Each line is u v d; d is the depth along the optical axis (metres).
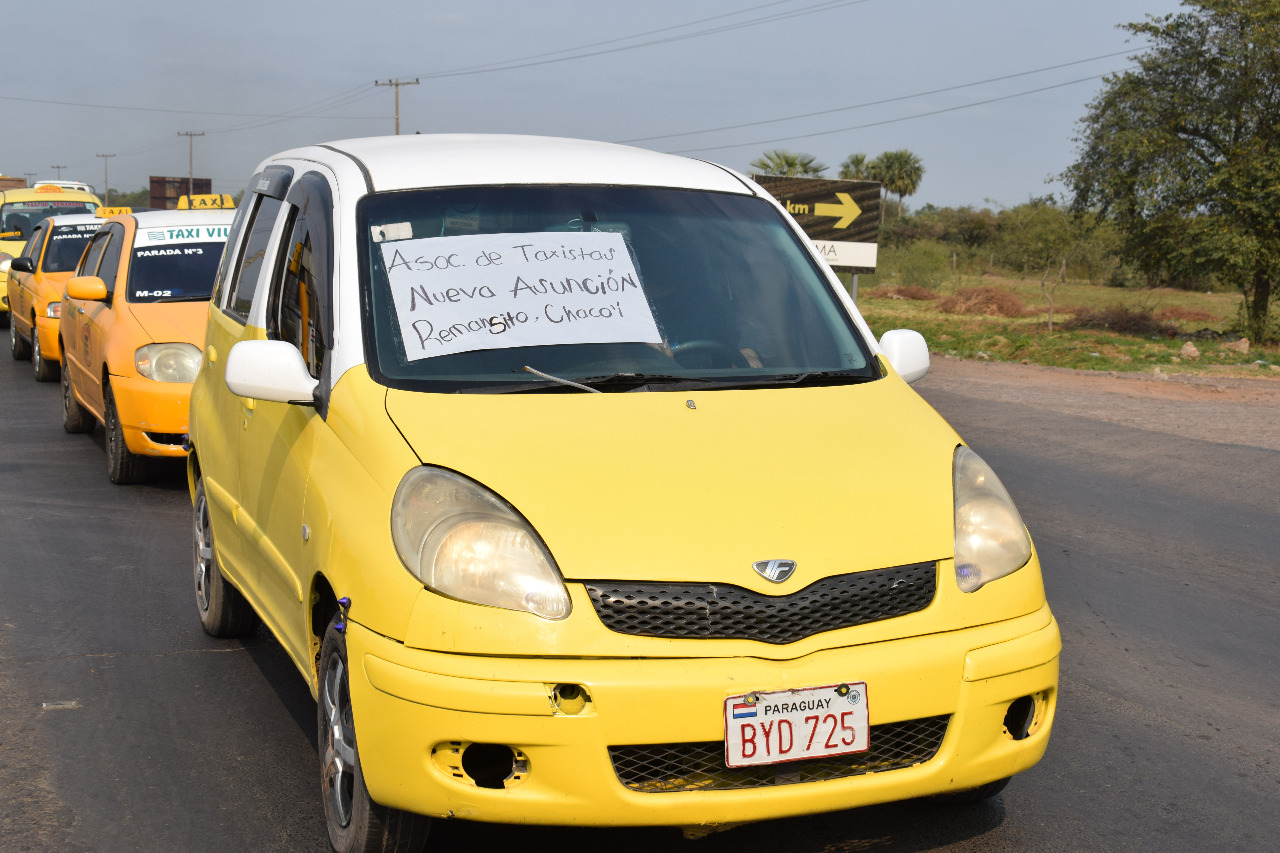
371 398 3.18
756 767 2.67
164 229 9.28
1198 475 9.44
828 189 28.80
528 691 2.57
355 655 2.79
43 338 13.35
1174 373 19.05
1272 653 5.19
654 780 2.64
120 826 3.40
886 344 3.98
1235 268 25.19
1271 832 3.46
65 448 9.77
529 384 3.26
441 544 2.72
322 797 3.40
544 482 2.82
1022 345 22.44
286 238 4.19
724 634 2.64
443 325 3.41
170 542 6.81
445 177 3.89
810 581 2.71
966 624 2.84
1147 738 4.19
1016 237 65.31
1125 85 26.91
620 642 2.61
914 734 2.80
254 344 3.43
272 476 3.76
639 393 3.28
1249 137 26.00
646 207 4.00
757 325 3.72
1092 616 5.71
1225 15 25.59
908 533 2.88
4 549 6.59
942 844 3.34
